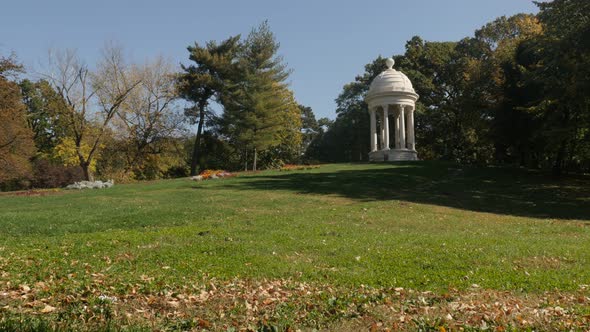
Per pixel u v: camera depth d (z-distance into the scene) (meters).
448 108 57.38
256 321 7.42
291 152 67.38
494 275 10.23
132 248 13.09
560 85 30.94
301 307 8.10
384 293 8.97
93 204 23.31
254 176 35.53
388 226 17.92
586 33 28.64
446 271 10.59
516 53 39.50
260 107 48.19
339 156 81.94
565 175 35.44
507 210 23.22
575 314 7.59
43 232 16.44
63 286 8.88
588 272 10.48
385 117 47.50
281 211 20.91
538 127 36.56
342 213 20.39
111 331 6.62
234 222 17.91
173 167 58.41
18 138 40.53
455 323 7.23
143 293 8.75
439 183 31.28
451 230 17.36
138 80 46.69
